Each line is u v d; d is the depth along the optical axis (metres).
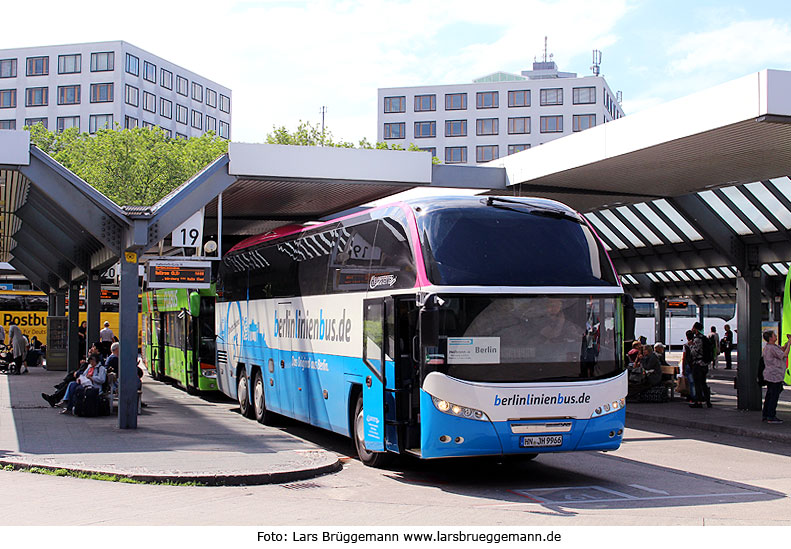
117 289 40.38
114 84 86.69
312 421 14.34
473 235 10.73
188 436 14.40
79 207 14.80
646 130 15.79
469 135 101.38
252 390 18.19
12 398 20.72
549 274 10.76
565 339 10.62
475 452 10.20
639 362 23.00
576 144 17.78
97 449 12.55
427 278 10.40
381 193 21.50
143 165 53.56
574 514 8.81
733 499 9.87
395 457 12.70
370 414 11.82
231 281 20.12
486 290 10.41
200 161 55.84
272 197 22.02
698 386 21.20
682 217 22.34
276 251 16.78
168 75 94.62
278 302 16.42
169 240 22.06
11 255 30.83
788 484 11.05
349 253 13.04
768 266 26.03
